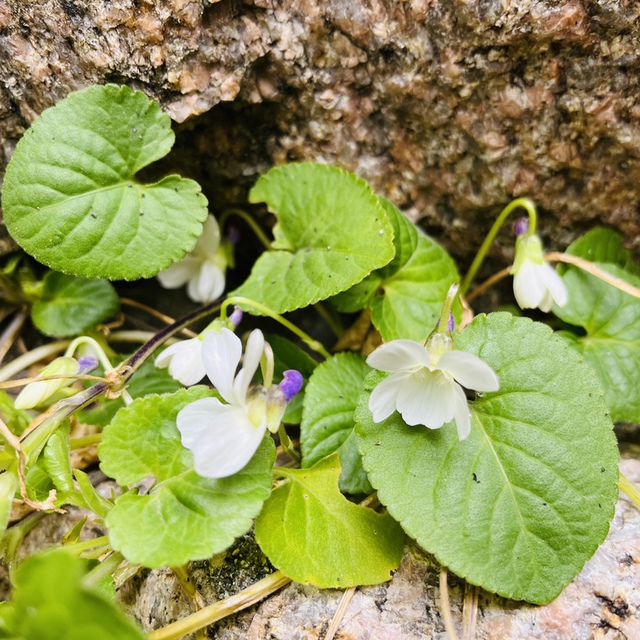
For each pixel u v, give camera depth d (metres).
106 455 0.09
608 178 0.11
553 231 0.12
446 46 0.10
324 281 0.11
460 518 0.08
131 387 0.12
